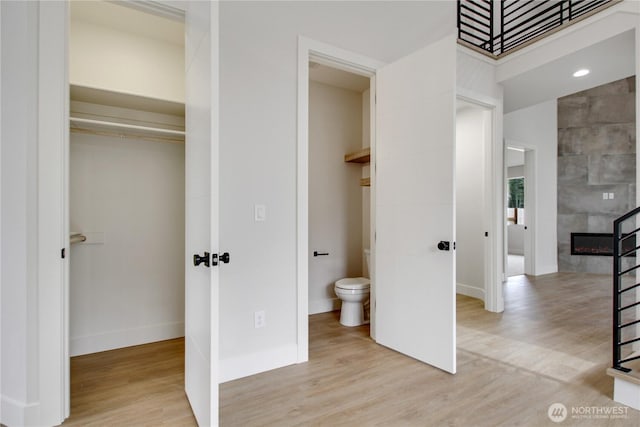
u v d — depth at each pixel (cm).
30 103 159
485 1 372
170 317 280
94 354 245
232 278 209
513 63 339
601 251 583
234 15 212
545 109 588
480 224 420
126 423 161
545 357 238
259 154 220
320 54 244
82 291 246
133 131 253
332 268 371
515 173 929
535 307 374
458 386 197
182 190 286
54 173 163
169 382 202
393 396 186
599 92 581
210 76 138
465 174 441
